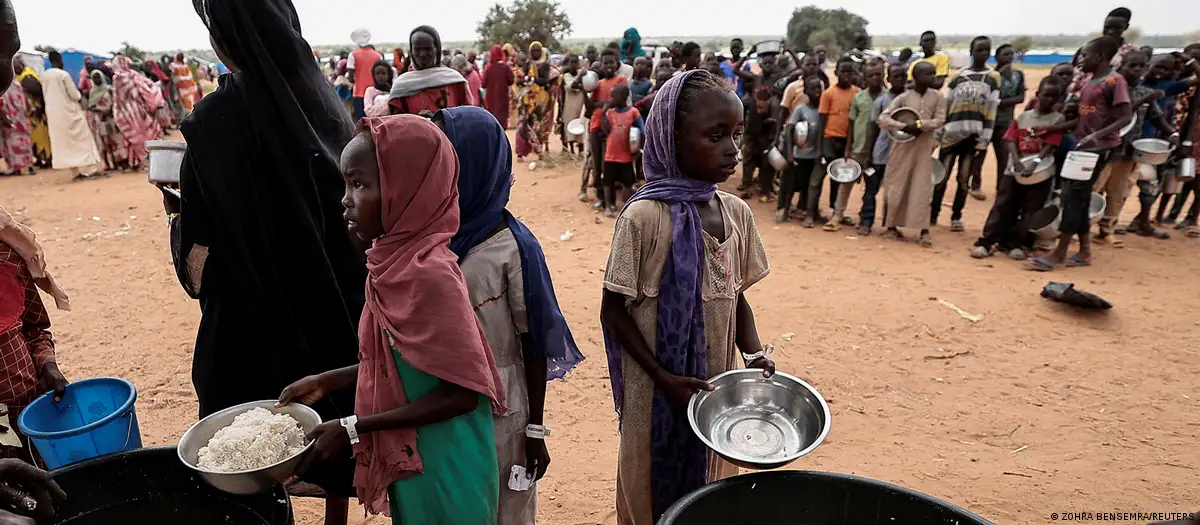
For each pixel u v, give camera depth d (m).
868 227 8.06
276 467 1.71
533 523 2.29
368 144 1.69
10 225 2.20
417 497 1.87
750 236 2.31
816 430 2.06
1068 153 6.45
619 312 2.16
